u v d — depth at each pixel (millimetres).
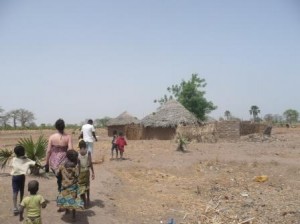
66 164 9562
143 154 22234
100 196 12016
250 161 19609
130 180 15508
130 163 18688
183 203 12883
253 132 41625
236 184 16234
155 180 16156
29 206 8062
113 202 11742
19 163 9844
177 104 38344
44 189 11906
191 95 58938
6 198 10891
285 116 103250
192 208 12391
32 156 13539
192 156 21344
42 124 76125
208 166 19250
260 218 11438
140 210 11586
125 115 45438
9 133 58406
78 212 10297
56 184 12609
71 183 9477
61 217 9797
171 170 18141
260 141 32500
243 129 41438
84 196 10594
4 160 14297
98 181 13852
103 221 9898
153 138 37094
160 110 38094
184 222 10961
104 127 76312
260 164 19109
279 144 28797
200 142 31266
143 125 37812
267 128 38562
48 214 9906
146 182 15625
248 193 14680
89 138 15867
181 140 24094
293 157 21078
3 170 14742
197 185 15758
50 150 10211
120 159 19922
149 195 13500
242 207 12695
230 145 27875
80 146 10562
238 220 11273
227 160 19969
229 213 11992
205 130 32344
